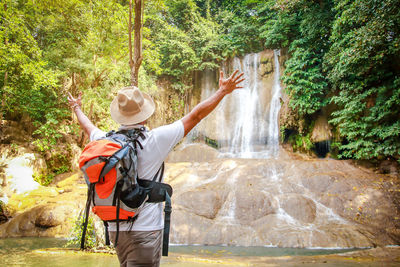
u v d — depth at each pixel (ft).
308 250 23.32
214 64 68.59
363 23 37.63
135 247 4.75
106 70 51.34
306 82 47.55
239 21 72.02
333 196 31.91
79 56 49.42
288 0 48.62
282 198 31.55
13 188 39.75
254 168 39.52
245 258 19.04
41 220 31.94
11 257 17.26
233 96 66.44
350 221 28.91
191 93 72.02
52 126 47.73
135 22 23.45
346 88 41.93
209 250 23.41
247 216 30.17
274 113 59.88
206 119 64.64
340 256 18.83
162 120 67.31
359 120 40.42
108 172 4.46
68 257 17.11
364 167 39.73
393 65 38.09
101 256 17.49
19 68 43.62
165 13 74.13
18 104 47.80
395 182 33.55
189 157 55.47
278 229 27.43
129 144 4.77
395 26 32.60
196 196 32.37
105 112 52.85
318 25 47.98
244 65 68.85
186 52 67.26
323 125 50.03
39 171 45.27
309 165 38.91
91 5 49.14
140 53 23.49
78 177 48.01
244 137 60.95
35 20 50.49
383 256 18.38
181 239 27.53
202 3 83.56
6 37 40.88
